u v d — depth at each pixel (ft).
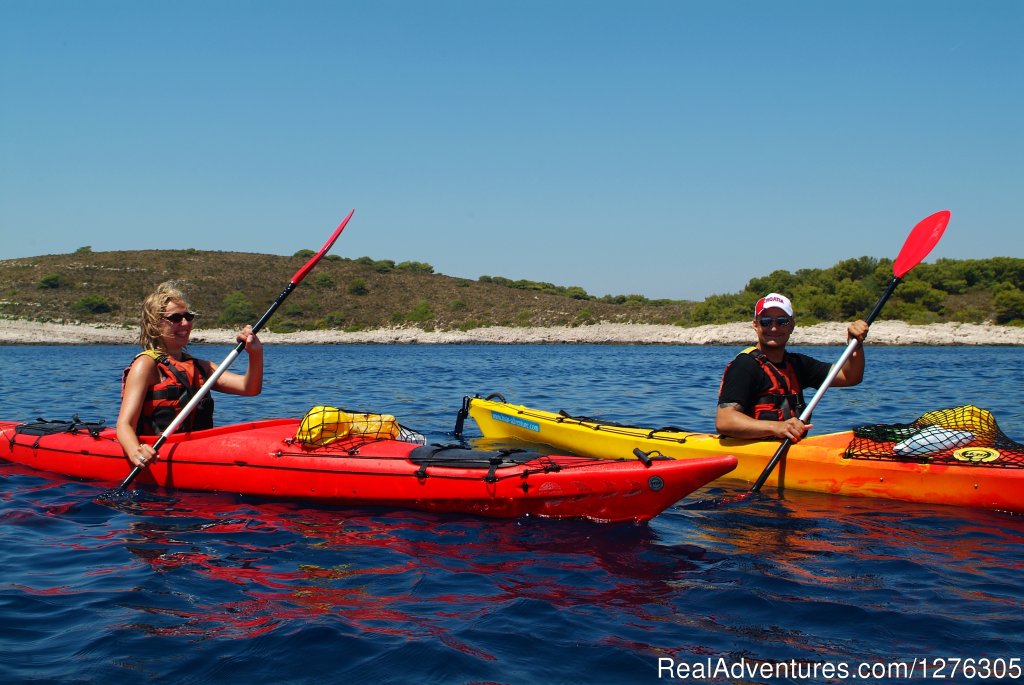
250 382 17.28
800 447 17.15
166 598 10.20
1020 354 92.79
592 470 13.60
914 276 165.58
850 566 11.67
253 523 13.83
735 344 145.48
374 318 208.44
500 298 223.51
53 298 197.26
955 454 15.64
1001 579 11.09
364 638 8.96
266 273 231.30
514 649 8.76
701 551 12.38
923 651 8.75
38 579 10.92
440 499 14.52
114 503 15.19
